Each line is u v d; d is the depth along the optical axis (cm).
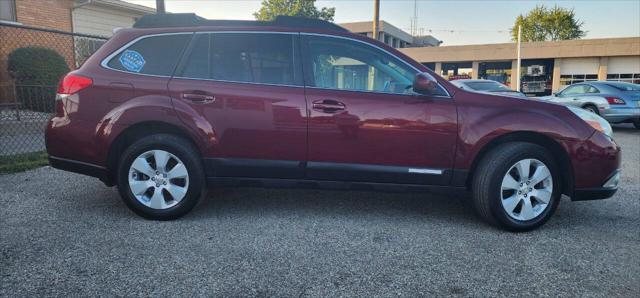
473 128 361
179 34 379
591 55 3061
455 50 3512
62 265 284
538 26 4888
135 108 360
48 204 415
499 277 282
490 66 3591
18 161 582
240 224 370
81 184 491
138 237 335
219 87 366
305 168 369
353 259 304
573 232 370
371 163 366
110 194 452
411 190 373
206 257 302
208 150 366
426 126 362
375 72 377
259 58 375
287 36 381
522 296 259
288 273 281
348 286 266
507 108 369
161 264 289
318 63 377
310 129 363
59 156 375
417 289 264
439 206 439
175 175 368
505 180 360
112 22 1452
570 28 4738
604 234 366
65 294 248
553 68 3262
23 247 312
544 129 363
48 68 999
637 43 2906
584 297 259
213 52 376
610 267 300
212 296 251
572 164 369
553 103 388
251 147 367
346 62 379
